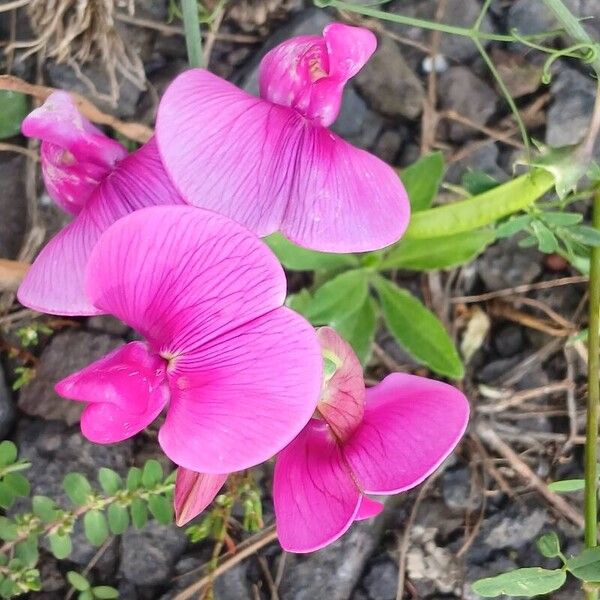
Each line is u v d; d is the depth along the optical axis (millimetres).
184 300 93
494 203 131
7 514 144
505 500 150
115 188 109
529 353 152
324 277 147
